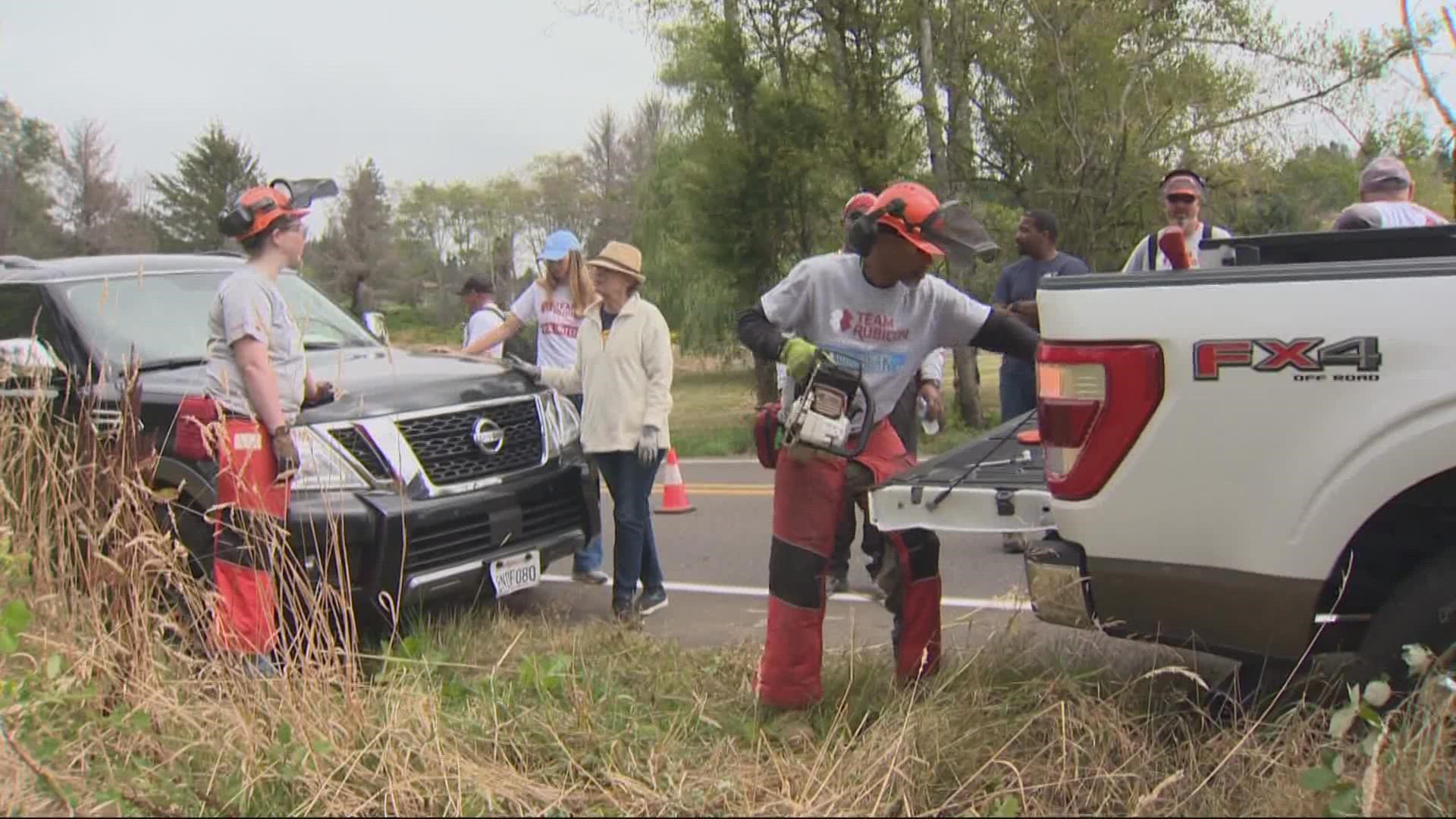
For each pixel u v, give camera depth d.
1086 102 12.64
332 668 3.78
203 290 6.02
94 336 5.42
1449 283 2.96
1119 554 3.33
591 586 6.64
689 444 14.44
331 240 58.75
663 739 3.55
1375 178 5.74
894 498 3.67
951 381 23.08
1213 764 3.15
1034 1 12.62
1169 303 3.22
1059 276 3.41
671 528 8.57
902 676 3.89
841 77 13.62
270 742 3.44
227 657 3.87
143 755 3.41
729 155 14.05
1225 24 12.78
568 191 65.38
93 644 3.79
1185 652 4.03
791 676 3.73
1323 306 3.06
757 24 13.92
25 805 3.00
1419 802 2.77
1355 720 3.21
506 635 5.07
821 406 3.51
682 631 5.66
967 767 3.21
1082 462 3.34
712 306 29.19
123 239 50.62
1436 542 3.23
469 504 5.04
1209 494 3.20
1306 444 3.09
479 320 8.91
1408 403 2.98
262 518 4.14
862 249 3.67
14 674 3.91
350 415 4.83
